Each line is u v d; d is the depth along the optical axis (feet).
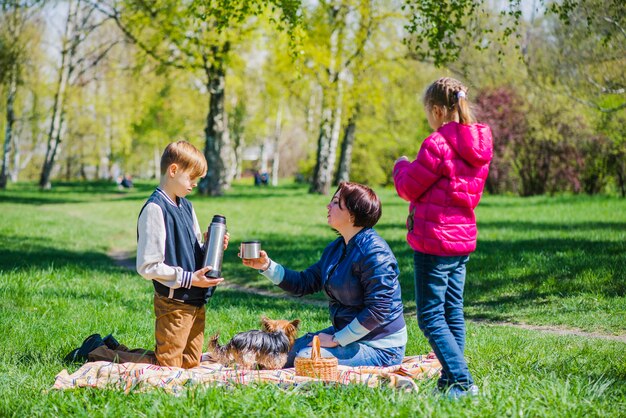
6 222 65.57
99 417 11.91
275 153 189.67
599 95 64.23
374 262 14.35
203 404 12.08
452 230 12.94
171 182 14.99
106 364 14.61
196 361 15.47
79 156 209.87
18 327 20.34
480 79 87.97
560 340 21.91
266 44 96.07
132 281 34.71
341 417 11.48
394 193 122.01
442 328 13.06
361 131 153.58
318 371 13.62
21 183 175.11
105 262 45.01
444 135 12.98
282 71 101.96
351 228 14.80
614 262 35.06
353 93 98.12
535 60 69.31
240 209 84.38
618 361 18.02
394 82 108.27
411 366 14.89
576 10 46.21
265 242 52.90
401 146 153.07
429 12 41.83
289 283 15.65
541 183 107.04
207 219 72.33
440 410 11.48
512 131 104.88
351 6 92.94
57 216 76.38
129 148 189.16
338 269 14.80
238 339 14.94
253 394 12.32
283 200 99.35
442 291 13.19
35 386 14.38
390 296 14.40
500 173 116.47
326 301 32.48
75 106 172.55
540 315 27.84
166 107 162.81
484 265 37.60
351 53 97.35
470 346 19.72
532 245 43.55
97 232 63.52
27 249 46.98
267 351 14.71
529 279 33.76
